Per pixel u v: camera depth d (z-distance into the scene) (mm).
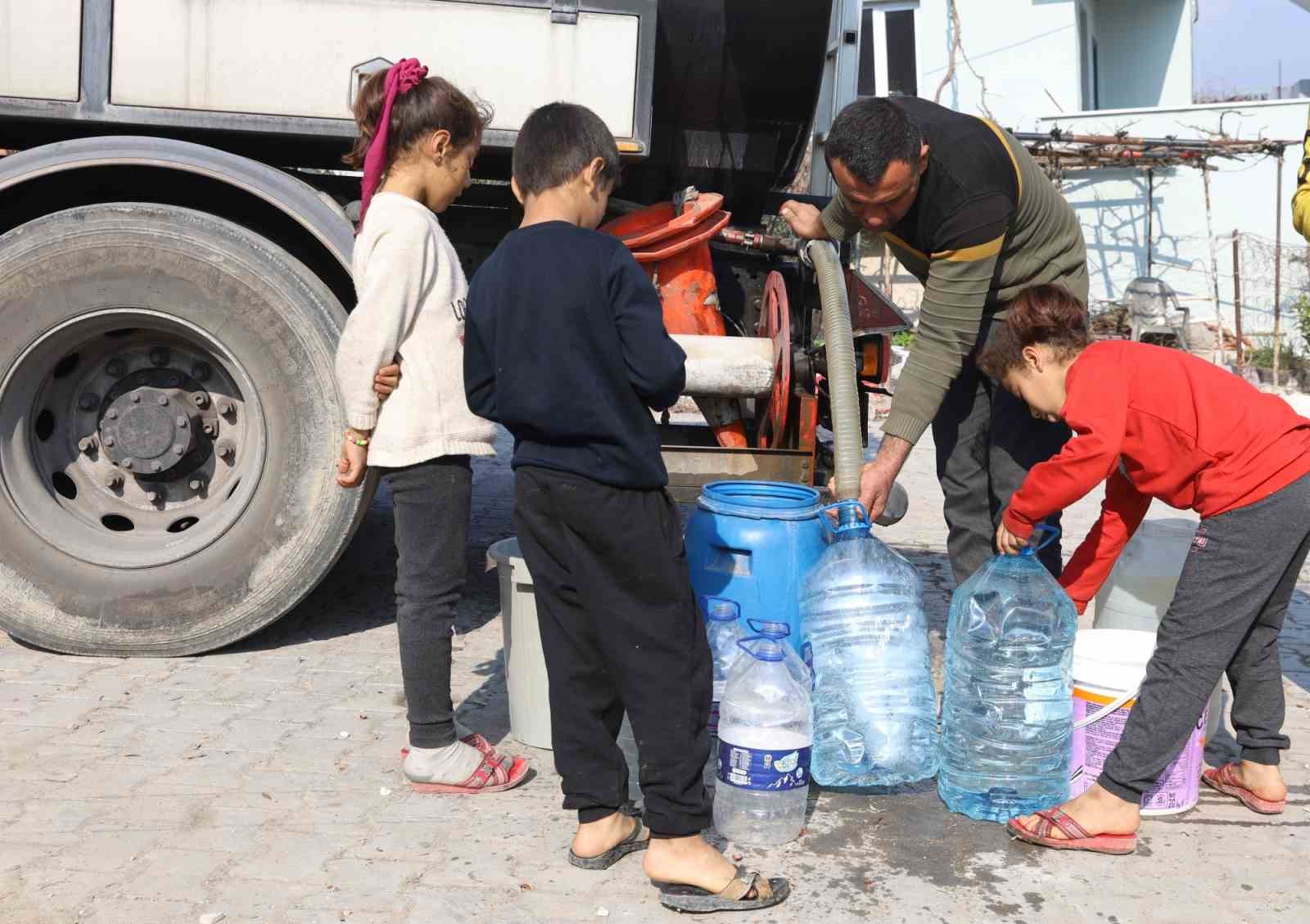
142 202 4051
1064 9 15172
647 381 2303
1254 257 14859
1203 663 2631
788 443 3830
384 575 4965
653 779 2383
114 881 2465
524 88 3830
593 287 2287
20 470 3832
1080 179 15461
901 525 6340
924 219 3037
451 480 2807
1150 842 2783
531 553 2445
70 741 3174
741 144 4547
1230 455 2615
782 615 3086
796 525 3100
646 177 4602
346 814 2799
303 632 4223
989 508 3566
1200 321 15156
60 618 3807
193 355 3951
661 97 4383
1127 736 2684
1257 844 2787
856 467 3152
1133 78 17844
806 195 4762
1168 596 3475
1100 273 15594
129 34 3746
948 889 2521
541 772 3096
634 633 2359
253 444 3871
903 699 3061
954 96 15773
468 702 3572
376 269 2680
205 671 3770
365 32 3775
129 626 3824
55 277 3707
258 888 2449
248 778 2984
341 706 3492
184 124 3787
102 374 3955
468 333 2447
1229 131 14828
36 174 3674
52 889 2424
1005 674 2938
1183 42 17359
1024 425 3350
